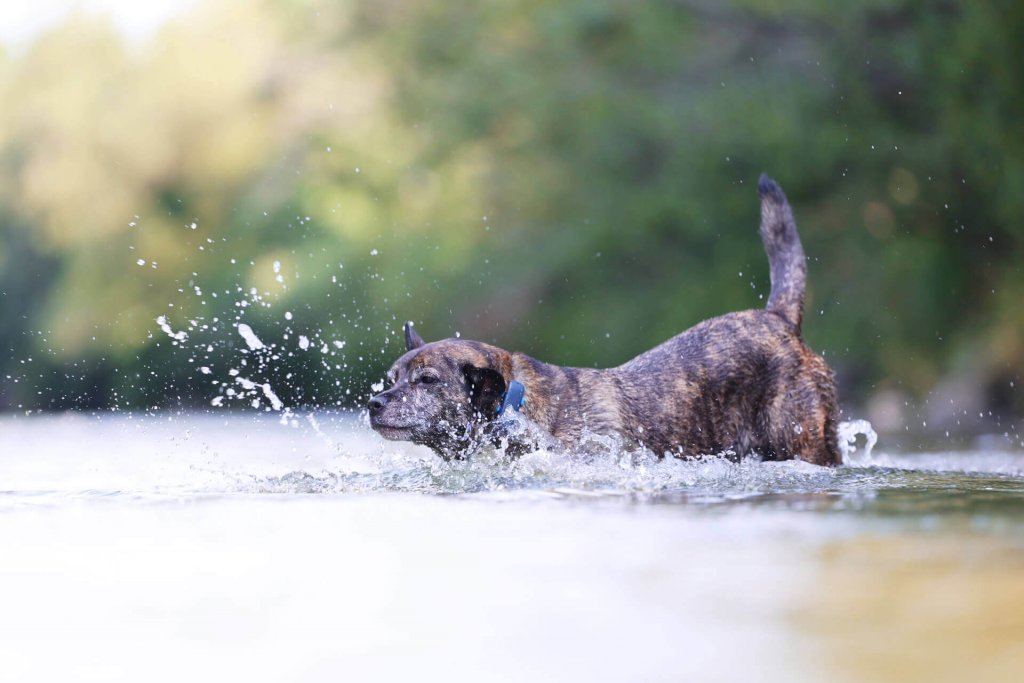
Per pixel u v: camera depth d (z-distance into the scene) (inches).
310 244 921.5
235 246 984.3
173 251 1074.1
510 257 810.8
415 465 267.9
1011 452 372.8
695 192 744.3
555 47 790.5
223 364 886.4
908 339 675.4
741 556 140.8
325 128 968.3
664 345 281.6
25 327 1110.4
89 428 603.5
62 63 1188.5
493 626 111.5
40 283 1133.1
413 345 296.0
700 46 772.0
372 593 126.4
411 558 145.0
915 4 663.1
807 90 709.3
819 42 720.3
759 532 159.0
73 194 1122.0
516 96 791.1
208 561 147.9
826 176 709.3
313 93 997.8
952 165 653.9
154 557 151.6
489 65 800.3
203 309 960.9
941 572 128.5
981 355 620.1
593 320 776.3
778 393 272.2
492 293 810.8
